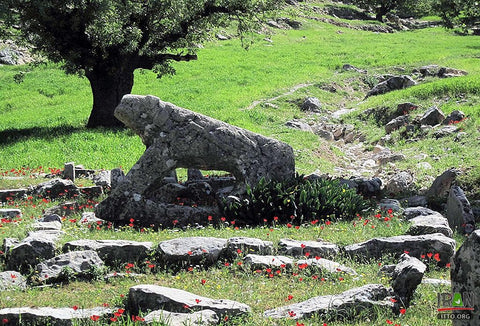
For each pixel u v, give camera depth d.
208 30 30.75
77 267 9.89
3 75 44.06
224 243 10.55
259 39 58.12
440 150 21.75
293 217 13.18
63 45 28.47
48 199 16.58
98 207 14.14
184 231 13.20
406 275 8.39
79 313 7.95
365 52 51.66
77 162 22.94
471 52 49.81
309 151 24.16
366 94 38.62
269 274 9.64
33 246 10.34
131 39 27.69
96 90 29.92
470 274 6.21
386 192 17.78
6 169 21.89
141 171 14.30
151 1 27.64
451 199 13.91
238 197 14.84
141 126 14.45
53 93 40.16
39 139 27.09
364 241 11.20
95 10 26.88
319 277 9.65
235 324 7.70
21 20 27.78
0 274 9.74
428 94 29.89
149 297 8.07
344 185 15.62
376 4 82.50
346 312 7.91
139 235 12.48
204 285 9.36
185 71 43.50
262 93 36.47
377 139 26.27
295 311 8.00
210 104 33.00
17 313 7.68
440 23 84.38
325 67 45.66
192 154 14.54
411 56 48.34
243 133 14.96
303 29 66.94
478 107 25.45
